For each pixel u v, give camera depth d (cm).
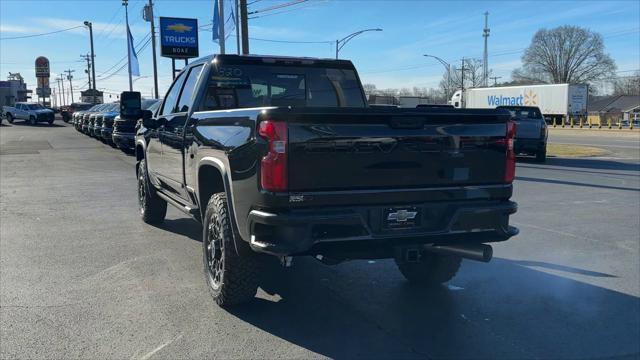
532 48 10975
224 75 604
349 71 677
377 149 412
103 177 1395
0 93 10194
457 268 533
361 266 629
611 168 1752
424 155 429
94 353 398
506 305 506
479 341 429
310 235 393
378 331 445
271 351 405
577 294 537
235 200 434
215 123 490
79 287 541
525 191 1225
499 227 457
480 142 448
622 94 11612
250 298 481
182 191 618
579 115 5219
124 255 658
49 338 423
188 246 700
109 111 2494
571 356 405
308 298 519
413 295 531
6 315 468
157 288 539
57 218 877
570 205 1041
